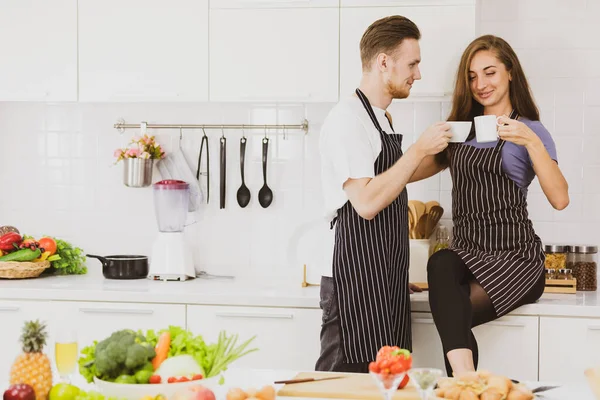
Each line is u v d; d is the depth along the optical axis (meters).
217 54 3.58
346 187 2.74
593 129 3.73
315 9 3.51
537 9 3.74
